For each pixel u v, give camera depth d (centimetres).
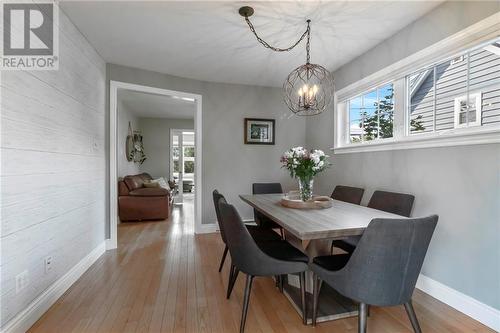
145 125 707
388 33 248
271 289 217
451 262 192
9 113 148
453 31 191
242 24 232
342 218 178
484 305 170
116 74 319
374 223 123
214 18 222
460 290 186
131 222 459
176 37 255
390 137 266
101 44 267
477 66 184
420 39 221
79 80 240
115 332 160
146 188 479
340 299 196
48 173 187
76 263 233
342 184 336
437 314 180
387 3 200
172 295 205
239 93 409
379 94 283
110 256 290
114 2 199
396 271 128
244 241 160
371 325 168
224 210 169
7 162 147
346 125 339
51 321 171
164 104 548
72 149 225
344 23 230
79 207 239
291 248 189
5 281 145
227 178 405
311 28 239
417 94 235
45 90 184
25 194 162
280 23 230
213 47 278
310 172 223
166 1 198
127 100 512
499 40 170
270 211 203
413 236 125
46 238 184
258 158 420
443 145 196
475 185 176
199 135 387
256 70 349
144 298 200
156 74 351
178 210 575
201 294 207
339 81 341
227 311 184
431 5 203
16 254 153
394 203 223
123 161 529
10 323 149
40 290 177
